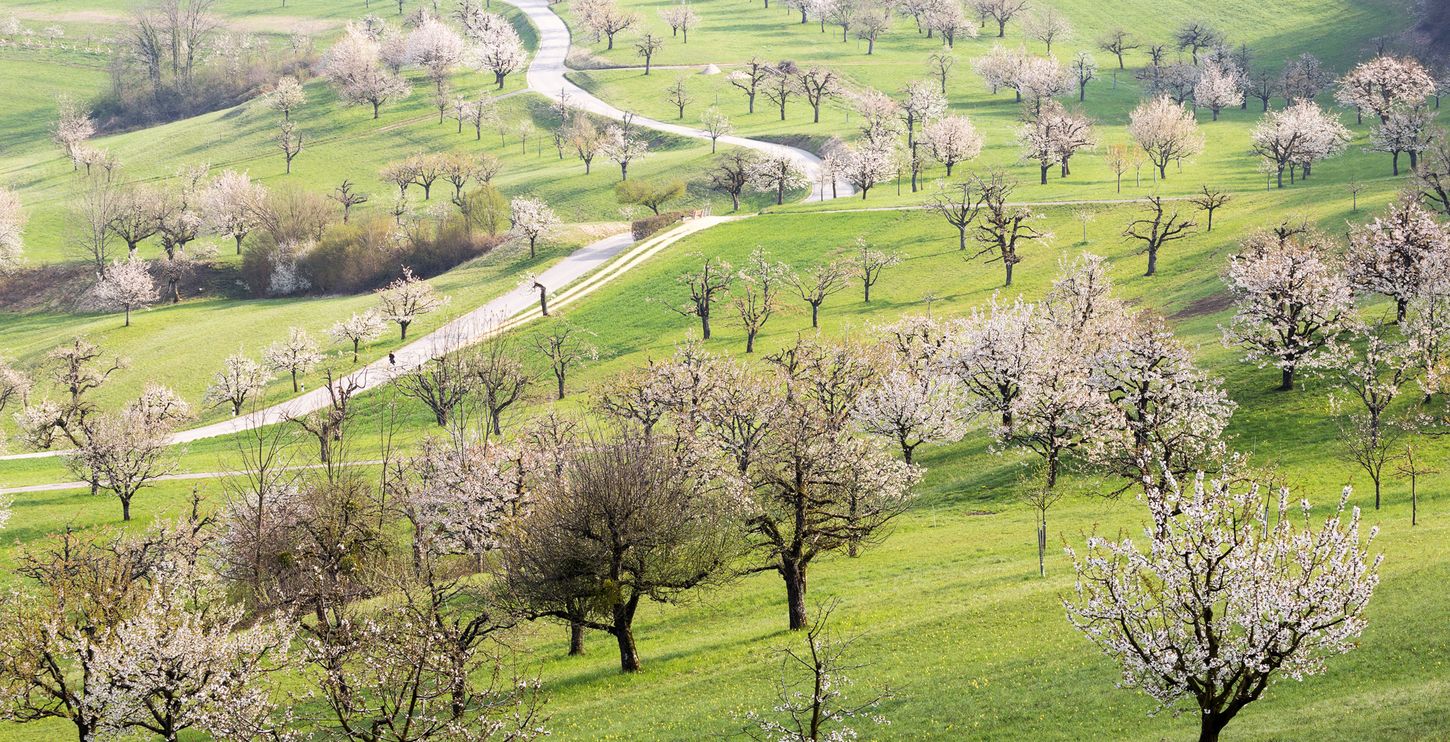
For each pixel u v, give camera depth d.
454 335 153.75
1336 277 85.00
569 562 53.50
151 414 127.19
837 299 147.38
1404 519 57.88
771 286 152.38
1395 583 46.09
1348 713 36.00
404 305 157.50
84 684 50.16
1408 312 88.69
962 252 155.75
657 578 54.47
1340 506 30.48
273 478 74.44
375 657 40.62
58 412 128.00
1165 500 33.81
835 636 53.72
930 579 61.28
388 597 53.50
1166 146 191.38
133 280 177.88
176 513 96.62
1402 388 79.44
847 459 61.06
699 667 53.06
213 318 178.88
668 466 59.34
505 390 116.69
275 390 143.88
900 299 143.00
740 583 67.62
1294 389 83.31
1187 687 31.05
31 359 162.25
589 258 185.12
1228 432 78.75
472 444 76.44
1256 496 32.28
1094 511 70.62
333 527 58.09
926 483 84.50
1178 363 76.12
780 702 45.69
